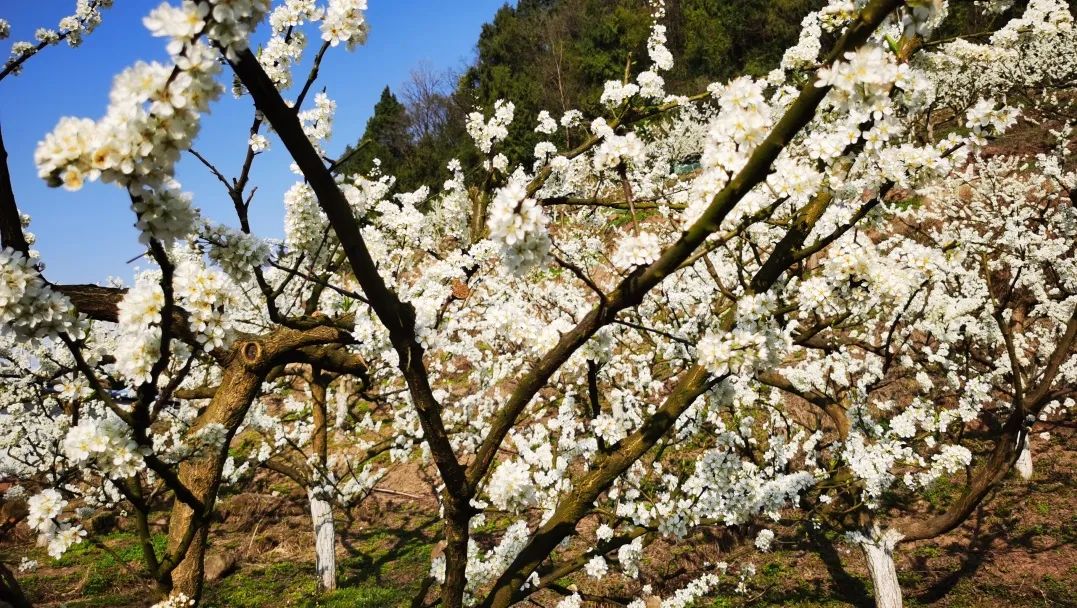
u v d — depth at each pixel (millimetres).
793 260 2281
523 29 38812
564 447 4414
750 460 5301
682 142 15789
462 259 3887
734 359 1965
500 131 4676
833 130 2068
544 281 8203
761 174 1523
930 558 8078
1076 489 8734
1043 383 4863
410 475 11539
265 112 1357
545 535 2225
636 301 1770
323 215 2869
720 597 7156
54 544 2127
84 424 1938
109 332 5184
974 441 9703
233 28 1176
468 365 11867
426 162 31562
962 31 12547
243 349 4020
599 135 4477
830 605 6922
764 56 28000
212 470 3844
